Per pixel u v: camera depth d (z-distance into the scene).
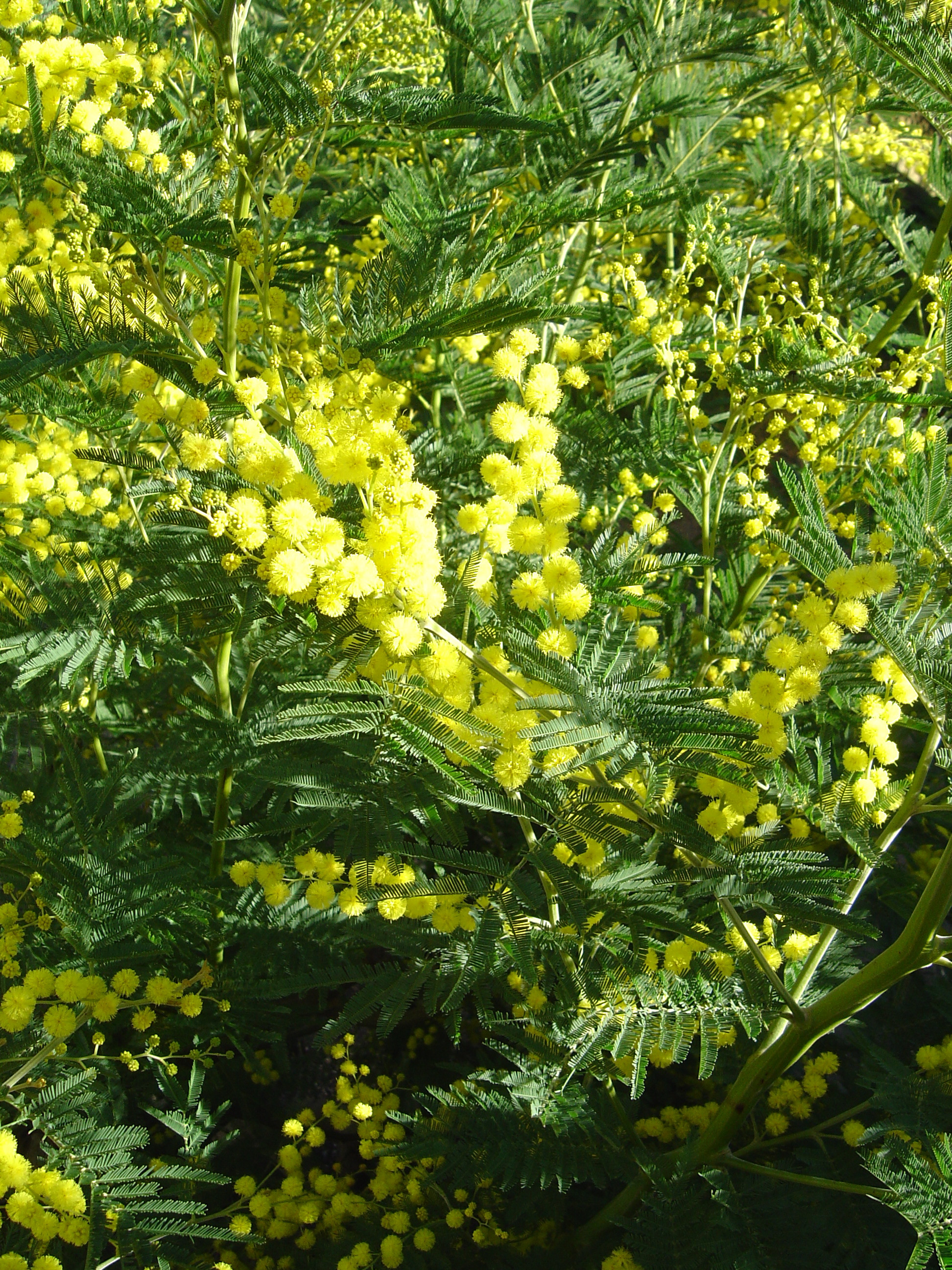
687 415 0.47
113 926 0.31
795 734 0.33
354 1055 0.50
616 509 0.44
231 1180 0.34
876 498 0.32
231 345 0.35
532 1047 0.32
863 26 0.33
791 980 0.34
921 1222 0.27
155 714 0.44
